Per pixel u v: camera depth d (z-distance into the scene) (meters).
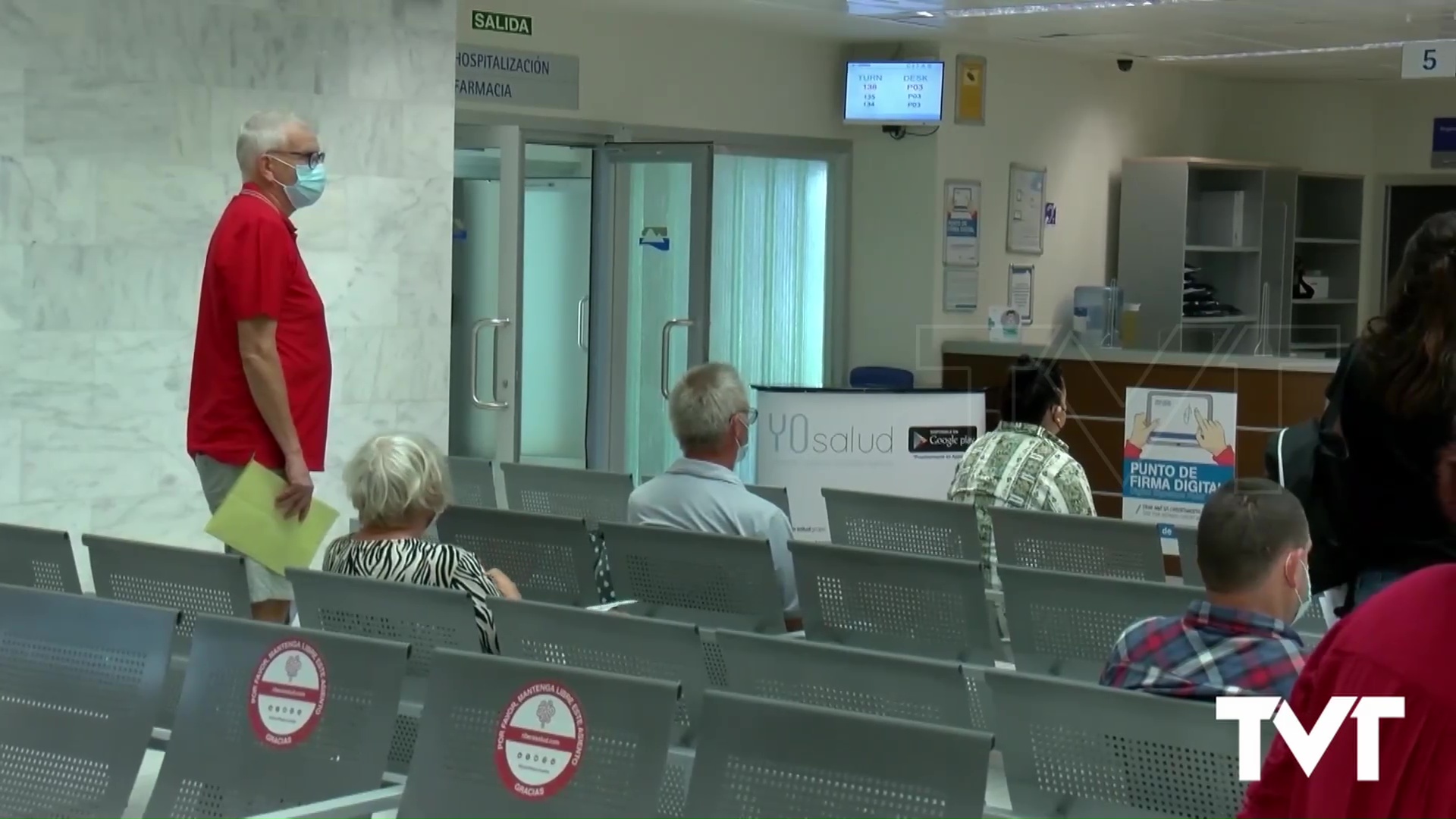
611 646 3.19
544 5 9.46
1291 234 13.09
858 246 11.38
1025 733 2.70
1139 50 11.34
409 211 7.82
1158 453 9.06
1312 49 11.09
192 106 6.94
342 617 3.47
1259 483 2.77
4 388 6.43
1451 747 1.52
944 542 4.64
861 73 10.89
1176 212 12.09
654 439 10.07
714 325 10.77
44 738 3.14
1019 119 11.60
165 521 6.95
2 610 3.22
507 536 4.39
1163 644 2.70
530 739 2.67
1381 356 2.77
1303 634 3.80
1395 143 13.63
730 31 10.48
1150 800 2.58
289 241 4.50
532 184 10.30
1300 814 1.65
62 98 6.53
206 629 3.04
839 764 2.41
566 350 10.30
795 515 9.03
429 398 7.96
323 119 7.44
